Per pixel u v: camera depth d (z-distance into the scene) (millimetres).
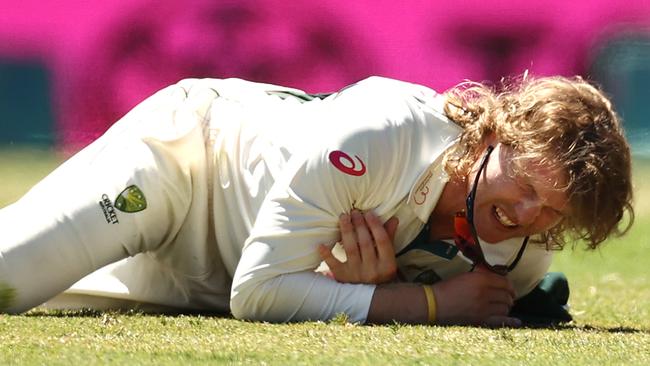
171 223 12852
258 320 11836
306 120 12336
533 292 13703
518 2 44969
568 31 45531
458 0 44500
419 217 11602
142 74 43438
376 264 11625
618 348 10570
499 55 44688
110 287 13477
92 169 12648
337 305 11594
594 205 10836
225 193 12859
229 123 13070
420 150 11516
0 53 47375
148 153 12570
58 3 46188
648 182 38438
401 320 11641
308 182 11477
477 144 11312
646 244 26234
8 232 12266
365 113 11617
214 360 9422
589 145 10727
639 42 48281
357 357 9609
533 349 10305
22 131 47438
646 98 50062
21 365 9156
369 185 11406
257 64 42906
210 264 13133
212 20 43094
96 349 9906
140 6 43625
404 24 44438
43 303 12922
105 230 12336
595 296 16953
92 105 44406
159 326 11398
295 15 43438
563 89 11008
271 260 11609
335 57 43531
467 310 11727
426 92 12180
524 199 10891
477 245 11406
